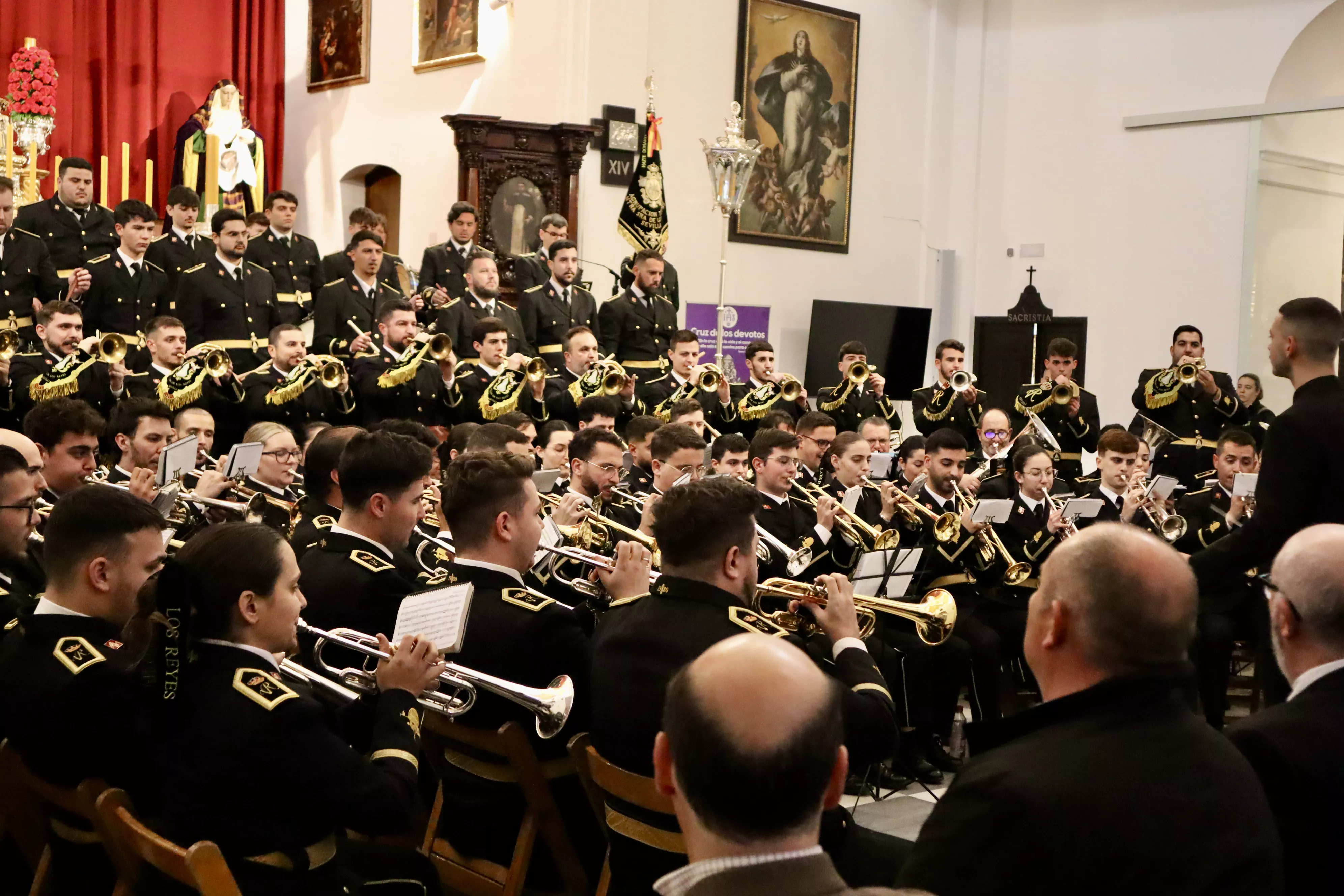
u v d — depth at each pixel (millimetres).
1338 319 3471
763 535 5270
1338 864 2121
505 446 5148
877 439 7531
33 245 7785
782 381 8680
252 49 13750
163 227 12414
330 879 2436
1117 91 13289
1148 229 13102
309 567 3434
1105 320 13375
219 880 2053
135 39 13062
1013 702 6066
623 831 2643
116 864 2346
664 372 9594
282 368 7160
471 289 8898
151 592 2412
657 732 2613
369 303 8930
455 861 3152
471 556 3193
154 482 4629
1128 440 6574
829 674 3145
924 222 14258
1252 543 3445
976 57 14211
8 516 3189
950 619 3951
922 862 1877
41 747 2520
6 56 12172
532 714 3078
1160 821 1771
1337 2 11945
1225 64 12594
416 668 2682
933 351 14359
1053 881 1765
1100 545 1957
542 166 10836
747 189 12641
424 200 12297
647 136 10938
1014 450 7020
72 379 6359
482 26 11648
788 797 1299
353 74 13086
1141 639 1894
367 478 3430
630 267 10031
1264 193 12477
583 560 3770
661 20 11820
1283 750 2168
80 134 12766
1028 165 13930
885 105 13781
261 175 12930
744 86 12484
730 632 2674
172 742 2320
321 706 2422
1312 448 3383
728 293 12617
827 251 13391
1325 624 2273
